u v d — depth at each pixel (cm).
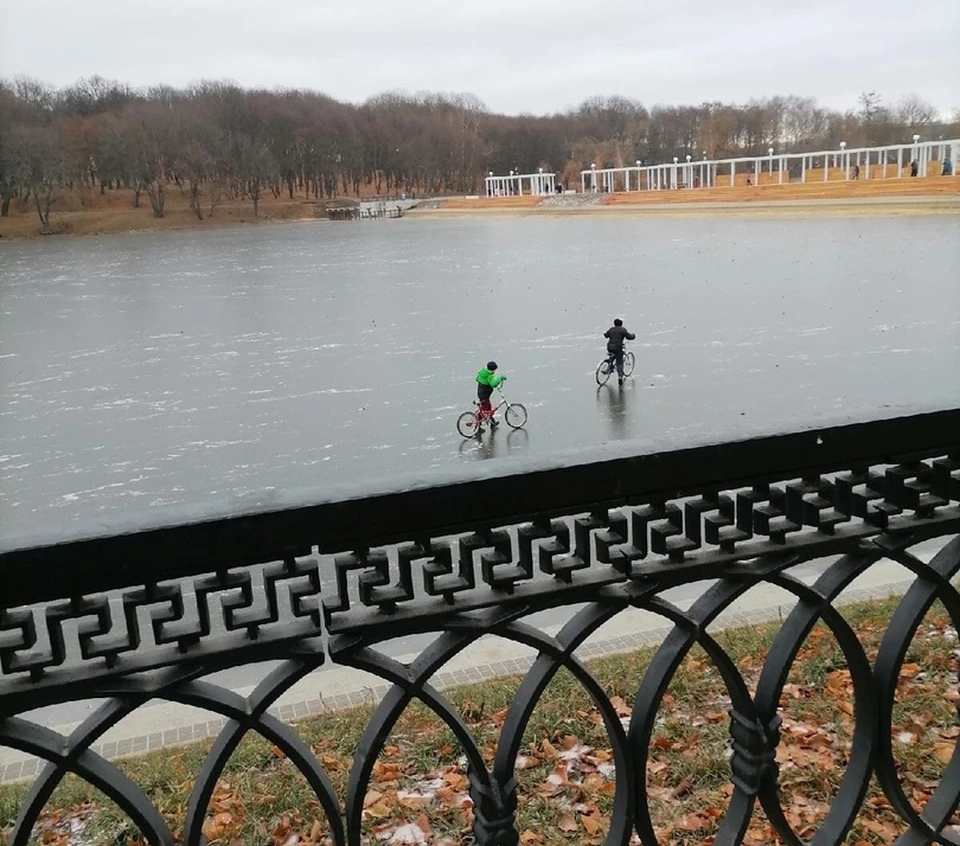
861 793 195
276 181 15638
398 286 5356
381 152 16875
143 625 680
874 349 2712
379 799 370
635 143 15375
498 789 163
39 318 4678
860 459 171
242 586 138
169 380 2992
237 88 16488
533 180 15100
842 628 185
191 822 145
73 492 1873
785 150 14238
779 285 4178
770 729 182
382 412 2381
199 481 1916
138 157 13900
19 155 12519
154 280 6494
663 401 2331
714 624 584
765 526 168
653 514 161
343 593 145
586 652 558
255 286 5788
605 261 5931
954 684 430
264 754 425
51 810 394
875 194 8788
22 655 131
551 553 154
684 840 319
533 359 2961
